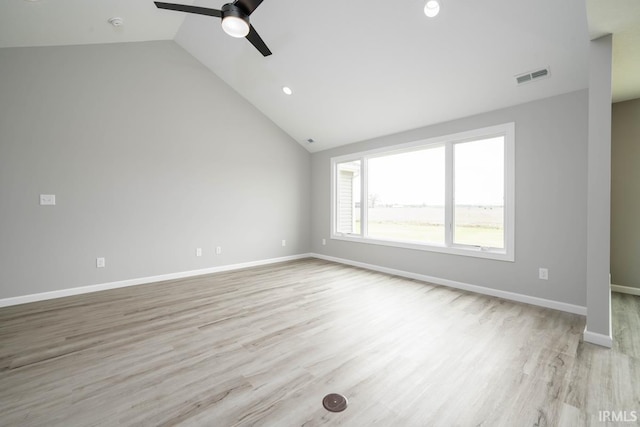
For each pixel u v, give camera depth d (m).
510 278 3.29
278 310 2.98
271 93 4.62
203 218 4.56
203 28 3.77
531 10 2.26
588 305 2.25
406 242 4.35
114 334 2.42
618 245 3.49
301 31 3.21
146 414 1.49
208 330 2.50
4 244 3.06
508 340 2.30
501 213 3.46
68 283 3.44
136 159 3.92
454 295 3.46
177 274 4.29
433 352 2.12
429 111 3.76
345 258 5.39
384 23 2.78
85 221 3.54
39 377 1.81
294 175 5.80
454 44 2.74
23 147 3.16
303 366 1.94
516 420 1.45
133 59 3.89
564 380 1.77
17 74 3.12
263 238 5.33
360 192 5.14
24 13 2.60
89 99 3.56
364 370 1.90
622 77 2.79
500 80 2.98
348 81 3.72
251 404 1.57
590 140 2.20
